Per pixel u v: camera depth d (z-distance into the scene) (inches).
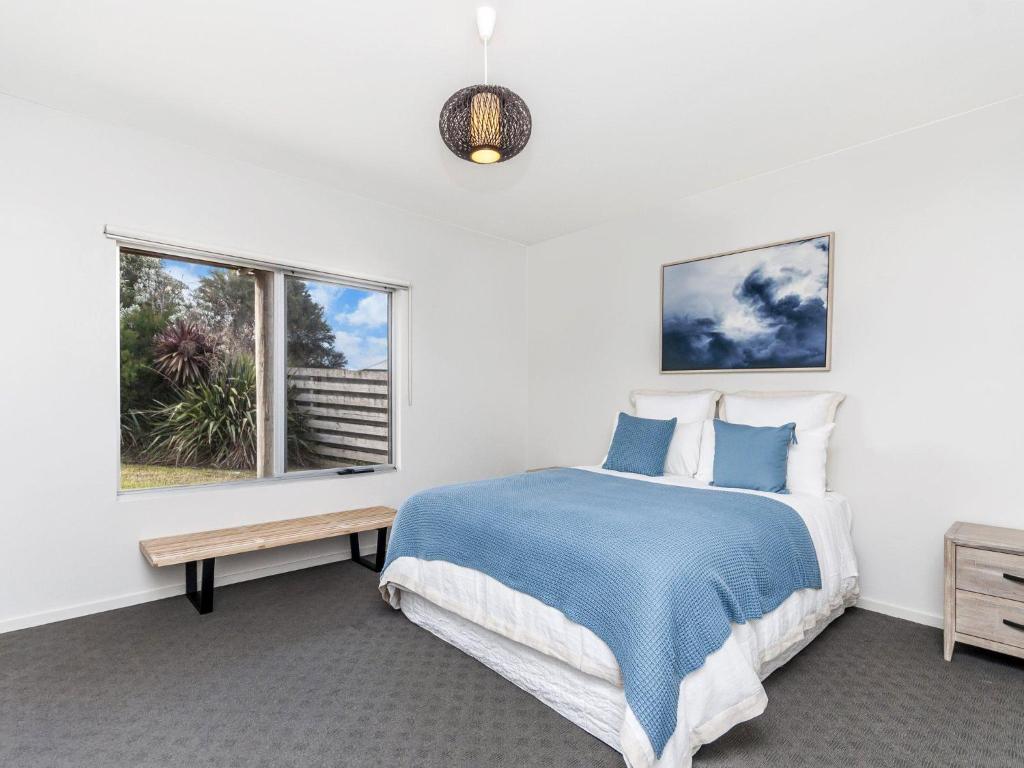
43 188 99.3
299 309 137.6
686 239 144.6
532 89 93.1
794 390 123.5
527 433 187.0
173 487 117.3
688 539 73.2
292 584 122.6
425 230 159.9
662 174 129.3
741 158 120.5
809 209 121.2
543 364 184.2
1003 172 96.4
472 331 172.7
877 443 110.7
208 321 123.4
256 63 86.4
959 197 101.1
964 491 100.2
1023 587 81.0
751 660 71.1
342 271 140.3
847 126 105.9
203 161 117.9
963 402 100.5
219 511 120.0
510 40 79.9
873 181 111.7
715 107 99.0
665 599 62.1
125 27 77.4
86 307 103.8
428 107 100.1
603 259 166.1
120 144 107.3
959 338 101.0
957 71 87.4
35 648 89.9
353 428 147.9
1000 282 96.7
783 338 125.1
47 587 99.6
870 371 111.9
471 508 93.3
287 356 135.1
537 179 132.7
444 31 78.2
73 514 102.2
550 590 73.4
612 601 65.7
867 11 73.5
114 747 65.1
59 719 70.5
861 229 113.3
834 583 96.5
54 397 100.3
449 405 166.7
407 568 99.7
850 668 85.1
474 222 164.7
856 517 113.0
